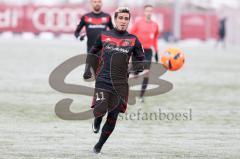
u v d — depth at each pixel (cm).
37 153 3023
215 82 6812
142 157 2991
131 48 3023
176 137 3562
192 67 8856
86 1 16425
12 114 4244
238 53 12619
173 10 16012
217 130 3825
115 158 2950
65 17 15838
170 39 15788
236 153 3123
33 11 15762
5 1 16375
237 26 16362
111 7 15825
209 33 16350
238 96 5575
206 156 3042
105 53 3011
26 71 7344
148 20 5331
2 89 5612
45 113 4328
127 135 3603
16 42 13475
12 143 3262
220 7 17975
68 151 3094
